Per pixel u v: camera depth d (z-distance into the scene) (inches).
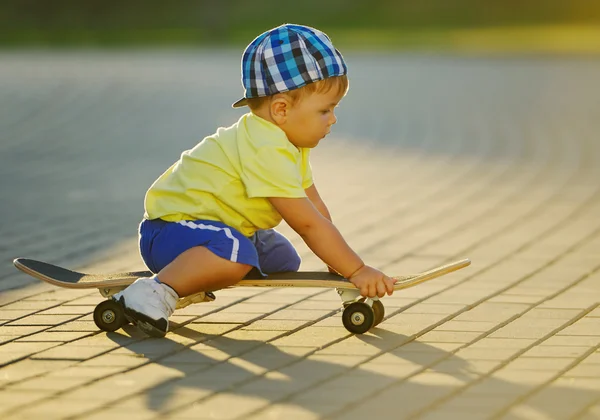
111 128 539.2
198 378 160.7
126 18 1486.2
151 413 145.0
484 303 211.2
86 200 341.1
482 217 311.6
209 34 1338.6
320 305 209.3
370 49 1140.5
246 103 190.9
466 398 151.5
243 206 187.3
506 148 462.3
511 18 1578.5
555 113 595.2
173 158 435.2
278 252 199.2
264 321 196.7
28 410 146.3
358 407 147.4
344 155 443.5
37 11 1464.1
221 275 183.2
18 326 193.9
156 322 179.5
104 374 162.9
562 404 149.0
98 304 193.2
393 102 667.4
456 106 641.0
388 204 333.4
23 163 422.9
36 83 788.0
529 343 180.9
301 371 164.2
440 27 1493.6
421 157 437.1
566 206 327.6
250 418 143.0
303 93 183.2
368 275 184.4
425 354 173.8
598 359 171.5
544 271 242.1
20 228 297.4
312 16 1519.4
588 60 994.1
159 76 846.5
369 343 180.9
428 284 229.0
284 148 184.1
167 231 188.7
